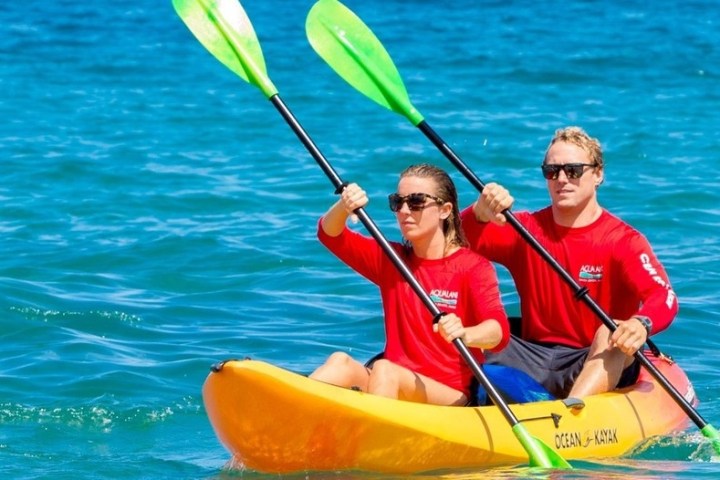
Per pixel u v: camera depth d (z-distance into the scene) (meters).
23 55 82.31
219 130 62.44
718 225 45.94
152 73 76.94
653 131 61.38
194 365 30.81
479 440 23.06
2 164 54.78
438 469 22.88
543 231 27.05
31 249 42.41
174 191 50.78
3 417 27.00
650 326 25.19
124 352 31.84
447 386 24.14
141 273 40.06
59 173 53.50
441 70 76.62
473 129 61.66
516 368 26.48
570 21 92.75
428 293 24.17
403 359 24.25
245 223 46.28
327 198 49.94
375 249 24.62
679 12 95.19
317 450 22.31
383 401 22.31
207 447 25.55
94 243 43.25
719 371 31.12
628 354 25.16
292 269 40.47
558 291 26.73
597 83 73.19
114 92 71.56
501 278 39.03
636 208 48.22
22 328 33.53
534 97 69.69
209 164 55.59
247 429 21.97
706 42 83.88
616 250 26.42
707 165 55.00
